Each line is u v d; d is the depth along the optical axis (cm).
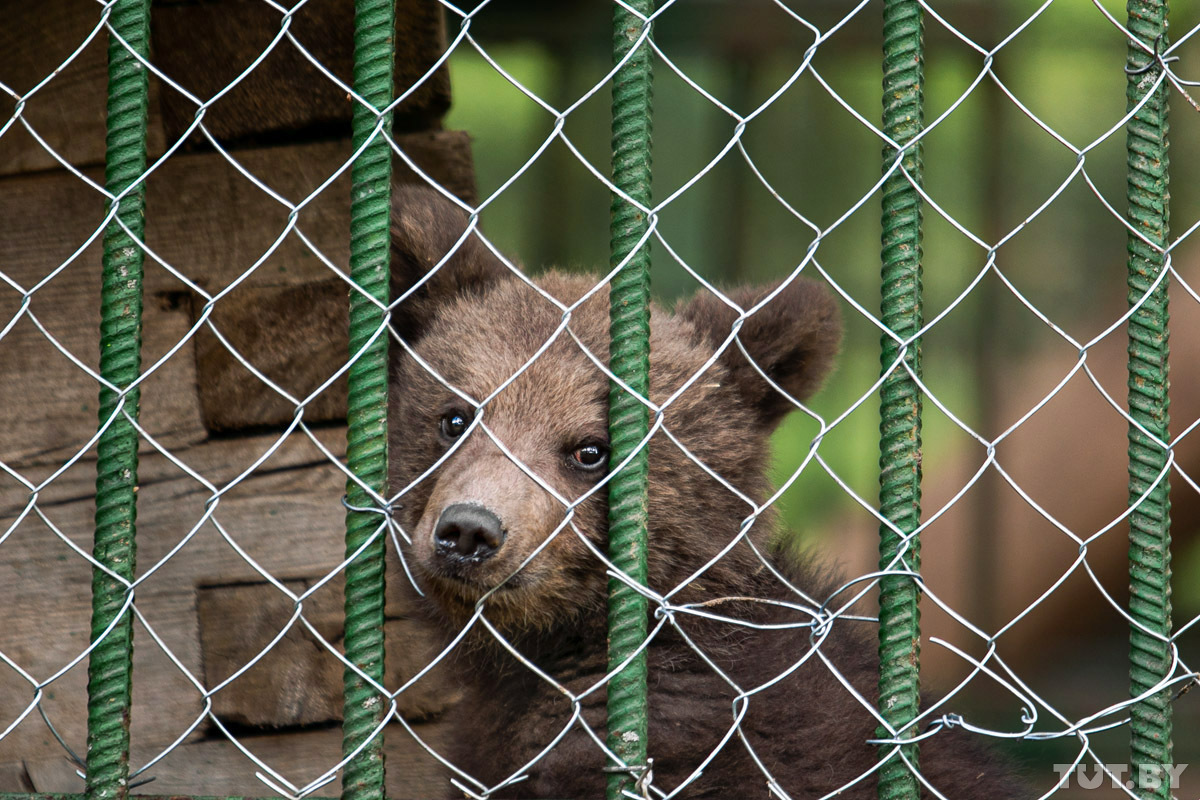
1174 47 464
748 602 733
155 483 836
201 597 835
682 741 661
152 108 841
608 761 452
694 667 699
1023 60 1919
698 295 816
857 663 733
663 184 1938
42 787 800
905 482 453
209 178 843
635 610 455
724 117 1919
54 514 824
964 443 1955
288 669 834
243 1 837
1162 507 465
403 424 755
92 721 471
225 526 839
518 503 635
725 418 748
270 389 842
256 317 843
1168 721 462
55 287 828
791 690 683
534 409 705
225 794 826
